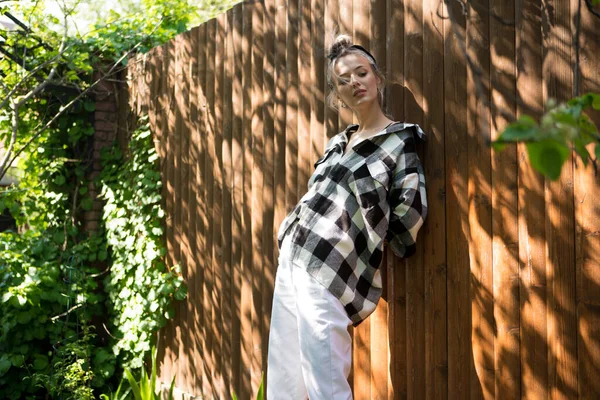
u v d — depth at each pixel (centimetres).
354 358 266
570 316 188
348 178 231
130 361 410
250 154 332
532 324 199
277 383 240
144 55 435
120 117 466
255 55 329
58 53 422
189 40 387
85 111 471
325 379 219
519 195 204
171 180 401
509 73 207
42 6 427
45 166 473
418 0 240
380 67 256
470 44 220
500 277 209
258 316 319
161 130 414
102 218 455
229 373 338
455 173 225
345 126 270
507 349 206
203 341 362
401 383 243
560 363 191
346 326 225
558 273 192
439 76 231
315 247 227
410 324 240
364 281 229
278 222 309
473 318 218
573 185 188
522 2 203
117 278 421
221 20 358
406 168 226
